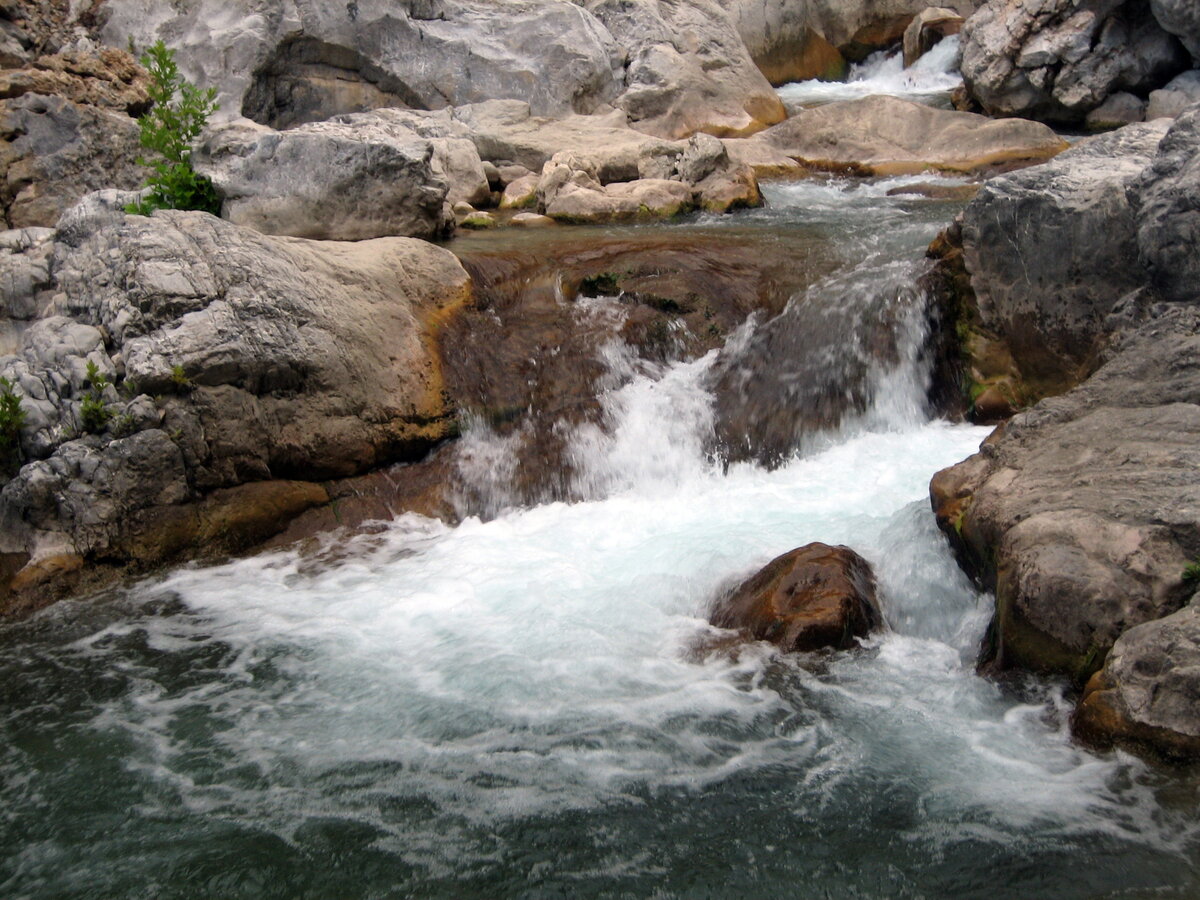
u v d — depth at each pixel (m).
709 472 8.62
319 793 5.26
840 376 9.03
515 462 8.57
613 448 8.65
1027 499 6.18
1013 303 8.94
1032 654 5.69
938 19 22.17
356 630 6.75
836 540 7.24
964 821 4.87
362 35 15.48
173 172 10.42
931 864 4.65
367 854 4.85
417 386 8.72
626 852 4.81
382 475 8.49
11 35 13.91
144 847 4.93
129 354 7.65
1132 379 6.98
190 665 6.43
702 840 4.86
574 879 4.68
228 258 8.16
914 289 9.32
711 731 5.61
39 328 8.04
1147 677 5.12
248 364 7.87
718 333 9.48
